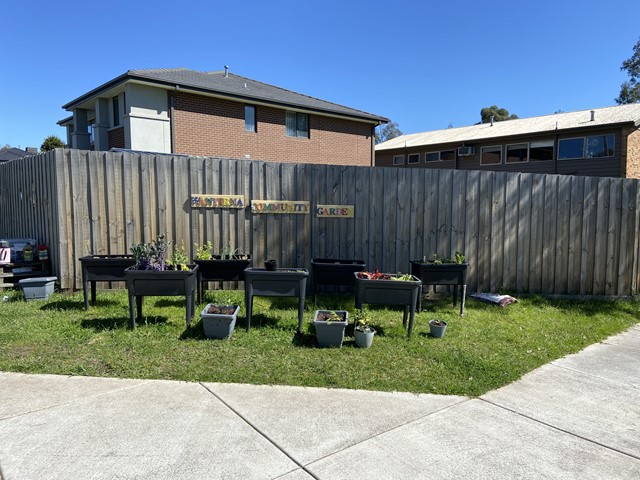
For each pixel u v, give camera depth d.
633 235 8.17
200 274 6.14
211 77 18.58
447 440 3.15
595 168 20.39
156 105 15.29
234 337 5.00
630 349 5.39
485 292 7.60
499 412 3.61
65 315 5.55
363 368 4.33
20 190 8.30
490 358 4.71
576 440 3.21
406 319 5.64
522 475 2.78
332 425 3.30
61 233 6.51
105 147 16.53
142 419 3.29
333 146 20.69
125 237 6.73
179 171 6.85
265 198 7.14
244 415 3.40
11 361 4.20
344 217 7.32
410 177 7.41
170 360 4.34
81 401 3.54
